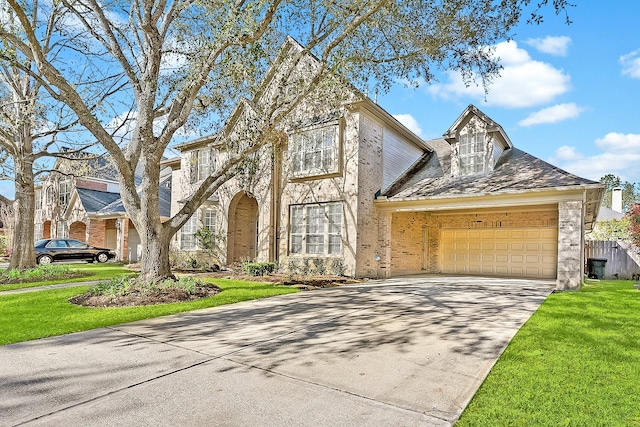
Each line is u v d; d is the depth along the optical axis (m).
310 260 14.39
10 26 10.08
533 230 15.21
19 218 14.06
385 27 9.37
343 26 9.33
